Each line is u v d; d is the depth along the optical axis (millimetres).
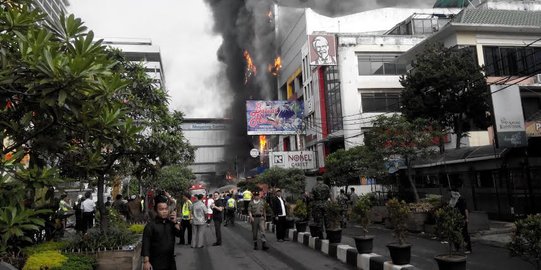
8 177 4688
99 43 4840
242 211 28922
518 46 25734
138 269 9438
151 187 24156
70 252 8773
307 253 11258
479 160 17359
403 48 36125
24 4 5477
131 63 11180
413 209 15086
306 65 45844
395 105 34688
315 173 37531
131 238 10367
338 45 36125
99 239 9391
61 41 5039
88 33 4762
